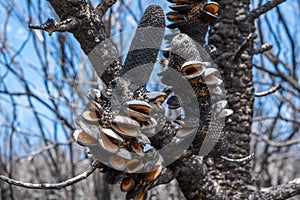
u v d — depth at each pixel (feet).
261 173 11.28
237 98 5.36
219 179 5.16
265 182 11.28
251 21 5.67
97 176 10.46
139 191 4.03
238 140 5.27
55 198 12.10
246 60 5.47
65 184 4.06
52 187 4.03
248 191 5.15
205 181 4.71
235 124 5.30
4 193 10.81
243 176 5.21
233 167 5.20
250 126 5.39
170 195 12.51
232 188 5.13
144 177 4.01
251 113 5.41
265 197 4.92
